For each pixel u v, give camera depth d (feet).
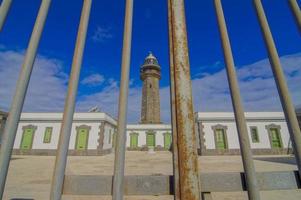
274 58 4.60
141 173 31.01
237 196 16.70
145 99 120.16
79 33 4.74
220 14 5.10
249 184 3.78
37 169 36.73
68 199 15.16
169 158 59.62
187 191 3.74
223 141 73.51
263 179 3.97
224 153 71.56
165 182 3.99
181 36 4.79
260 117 76.07
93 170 35.65
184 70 4.50
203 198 3.81
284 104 4.28
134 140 102.12
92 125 75.41
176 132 4.14
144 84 125.08
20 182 24.14
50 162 50.62
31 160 55.21
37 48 4.61
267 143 73.36
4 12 4.54
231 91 4.42
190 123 4.13
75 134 74.59
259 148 72.79
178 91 4.34
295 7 4.87
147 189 3.96
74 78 4.39
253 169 3.84
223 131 74.23
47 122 76.33
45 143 73.92
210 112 76.13
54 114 77.00
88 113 76.69
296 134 4.04
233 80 4.46
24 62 4.38
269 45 4.73
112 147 90.27
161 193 3.93
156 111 117.70
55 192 3.75
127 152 89.56
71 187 3.93
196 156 3.95
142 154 77.61
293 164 42.27
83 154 72.08
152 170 34.73
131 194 3.94
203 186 3.90
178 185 3.84
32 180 25.49
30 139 74.49
